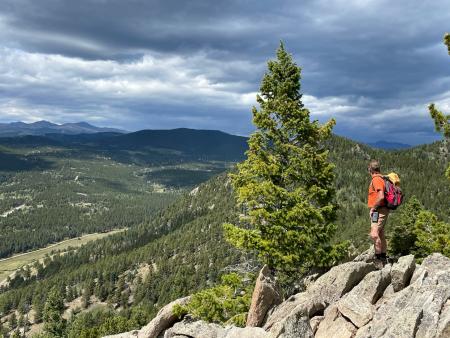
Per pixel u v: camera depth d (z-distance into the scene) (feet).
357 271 46.60
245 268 73.67
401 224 113.80
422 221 98.48
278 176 72.13
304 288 61.62
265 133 73.56
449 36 67.56
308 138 73.10
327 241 68.69
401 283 41.09
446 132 67.87
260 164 69.15
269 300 50.16
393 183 46.32
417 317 32.86
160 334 60.80
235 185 73.51
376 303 41.14
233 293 67.00
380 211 46.42
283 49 77.10
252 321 49.52
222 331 48.26
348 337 37.55
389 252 108.58
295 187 72.18
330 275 47.80
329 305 45.03
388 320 34.91
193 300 63.67
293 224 65.62
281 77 77.20
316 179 71.31
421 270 40.88
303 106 75.77
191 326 52.26
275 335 38.22
